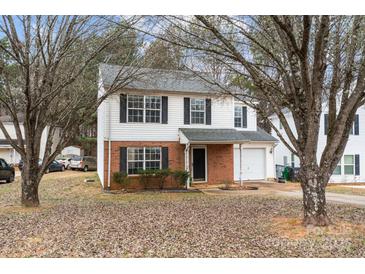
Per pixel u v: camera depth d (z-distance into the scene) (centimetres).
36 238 664
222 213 953
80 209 1027
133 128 1617
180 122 1714
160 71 1185
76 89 1205
